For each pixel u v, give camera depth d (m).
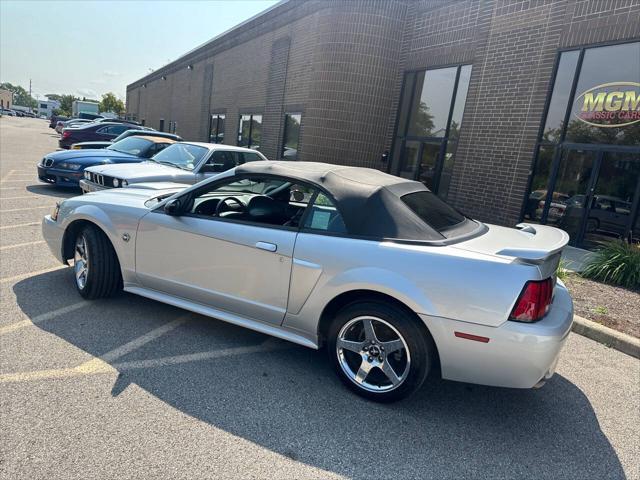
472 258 2.75
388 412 2.96
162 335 3.73
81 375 3.03
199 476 2.24
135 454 2.34
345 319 3.06
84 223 4.25
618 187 7.80
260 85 17.78
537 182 8.97
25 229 6.61
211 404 2.85
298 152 13.71
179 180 7.40
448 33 10.61
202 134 25.06
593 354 4.17
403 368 2.95
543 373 2.69
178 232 3.68
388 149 12.38
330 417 2.84
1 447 2.30
